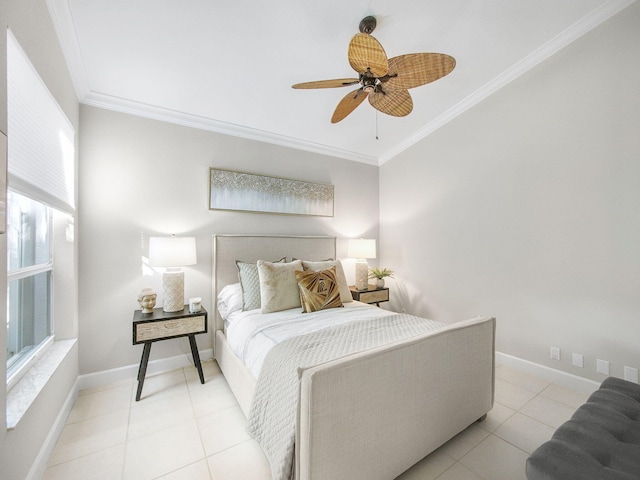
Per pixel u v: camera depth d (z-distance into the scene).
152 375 2.45
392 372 1.29
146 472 1.43
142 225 2.48
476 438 1.70
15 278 1.45
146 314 2.24
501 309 2.71
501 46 2.30
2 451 1.02
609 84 2.05
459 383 1.62
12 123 1.18
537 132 2.45
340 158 3.76
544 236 2.41
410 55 1.57
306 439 1.05
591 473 0.94
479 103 2.87
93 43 1.85
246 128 2.98
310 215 3.46
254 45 2.01
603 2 1.99
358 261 3.64
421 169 3.49
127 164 2.42
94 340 2.28
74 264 2.09
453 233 3.14
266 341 1.74
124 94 2.34
